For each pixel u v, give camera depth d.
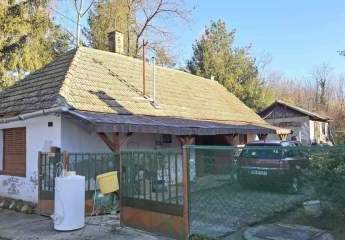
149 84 19.23
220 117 20.75
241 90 43.88
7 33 25.94
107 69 17.89
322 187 6.28
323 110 60.12
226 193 7.17
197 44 45.59
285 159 7.01
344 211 6.04
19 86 16.38
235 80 44.38
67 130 12.45
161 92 19.17
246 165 7.19
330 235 6.14
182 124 15.02
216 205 7.21
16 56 26.23
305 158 6.50
